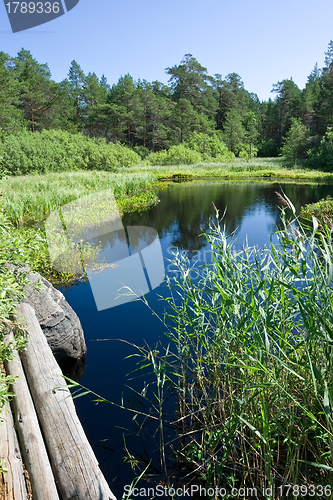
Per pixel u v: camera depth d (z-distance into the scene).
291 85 53.09
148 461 2.19
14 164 22.44
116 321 3.94
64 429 1.78
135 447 2.30
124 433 2.41
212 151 43.44
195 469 2.13
